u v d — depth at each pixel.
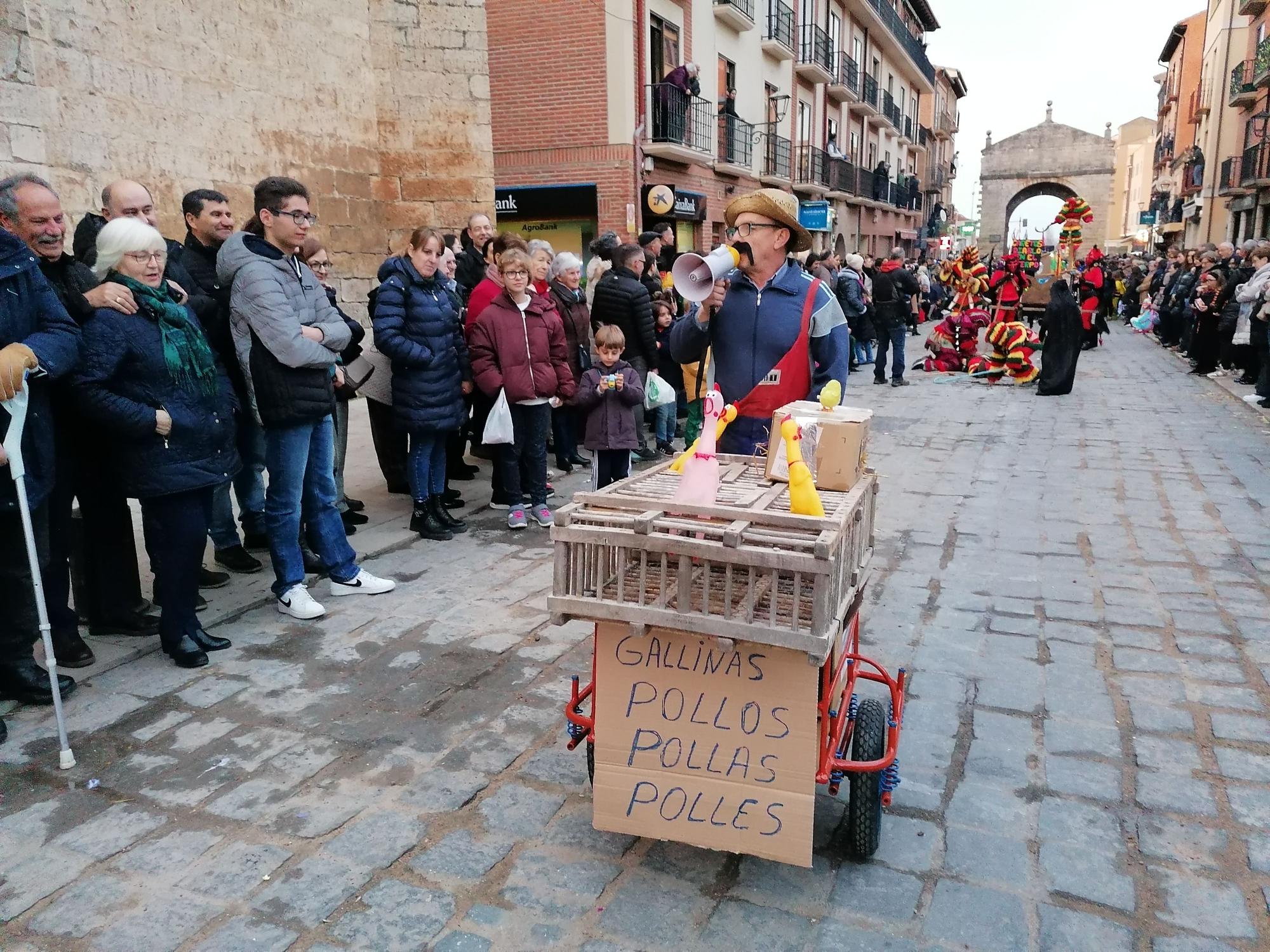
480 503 6.57
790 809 2.32
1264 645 3.99
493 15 15.45
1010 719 3.39
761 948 2.26
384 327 5.20
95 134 7.25
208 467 3.72
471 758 3.15
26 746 3.23
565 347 5.94
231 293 4.19
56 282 3.55
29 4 6.63
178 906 2.43
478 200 10.64
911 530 5.75
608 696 2.44
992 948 2.26
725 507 2.25
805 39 24.19
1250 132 26.95
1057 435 8.86
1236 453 7.83
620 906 2.41
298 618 4.36
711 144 18.41
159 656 3.95
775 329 3.03
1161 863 2.58
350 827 2.77
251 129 8.82
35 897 2.46
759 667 2.28
